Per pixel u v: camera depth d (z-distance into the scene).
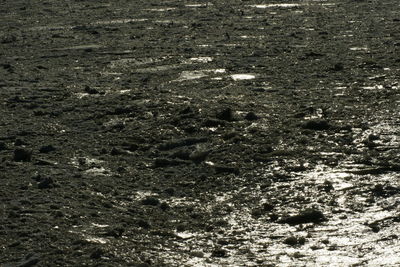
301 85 15.13
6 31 25.09
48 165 11.18
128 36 22.72
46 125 13.02
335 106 13.31
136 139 12.14
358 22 23.77
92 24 25.94
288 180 10.45
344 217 9.40
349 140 11.63
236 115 12.90
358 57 17.64
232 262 8.36
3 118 13.53
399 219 9.30
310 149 11.38
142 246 8.65
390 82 15.02
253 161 11.07
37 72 17.58
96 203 9.77
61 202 9.70
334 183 10.27
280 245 8.80
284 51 18.86
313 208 9.64
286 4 30.22
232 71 16.78
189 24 24.92
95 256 8.24
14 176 10.67
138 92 14.85
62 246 8.48
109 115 13.38
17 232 8.79
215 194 10.19
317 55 18.09
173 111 13.23
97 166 11.14
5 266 8.07
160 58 18.72
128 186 10.46
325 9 27.88
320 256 8.48
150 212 9.63
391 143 11.46
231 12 27.97
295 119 12.63
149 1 33.19
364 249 8.62
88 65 18.25
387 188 10.06
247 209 9.73
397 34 20.80
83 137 12.41
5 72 17.66
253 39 21.06
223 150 11.46
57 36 23.11
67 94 15.00
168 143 11.83
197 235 9.04
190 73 16.75
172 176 10.78
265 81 15.62
